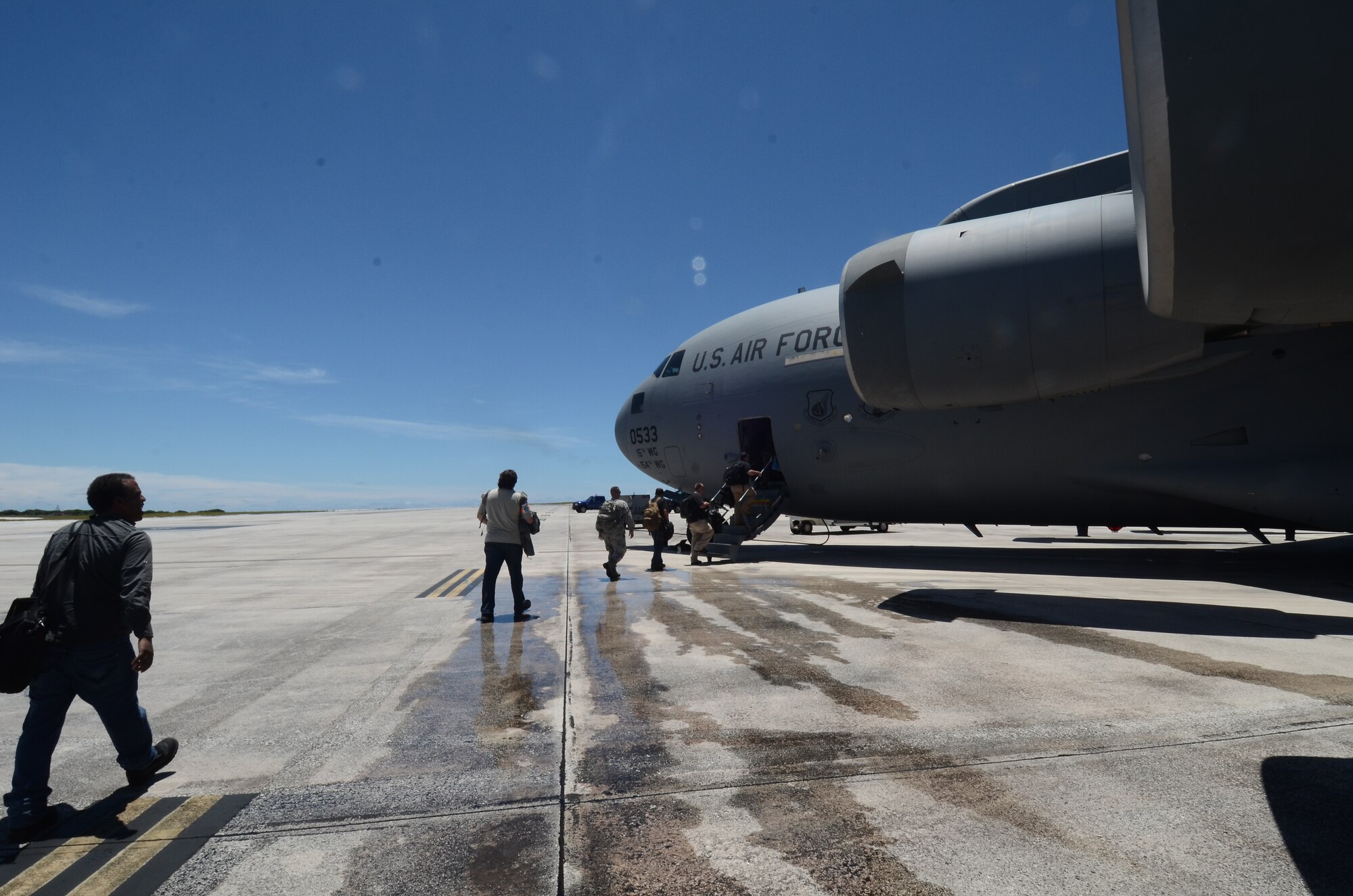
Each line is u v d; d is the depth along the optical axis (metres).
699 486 12.01
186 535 28.12
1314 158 3.15
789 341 13.12
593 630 6.37
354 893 2.23
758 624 6.37
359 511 104.56
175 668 5.35
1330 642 5.25
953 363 8.82
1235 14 3.10
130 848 2.59
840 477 12.51
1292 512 8.38
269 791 3.06
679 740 3.50
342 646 6.02
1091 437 9.72
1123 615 6.34
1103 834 2.45
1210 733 3.38
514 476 7.11
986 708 3.85
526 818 2.73
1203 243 3.55
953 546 15.41
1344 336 7.89
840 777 3.00
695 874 2.28
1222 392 8.71
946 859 2.33
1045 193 9.31
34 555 17.97
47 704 2.83
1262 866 2.23
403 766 3.30
